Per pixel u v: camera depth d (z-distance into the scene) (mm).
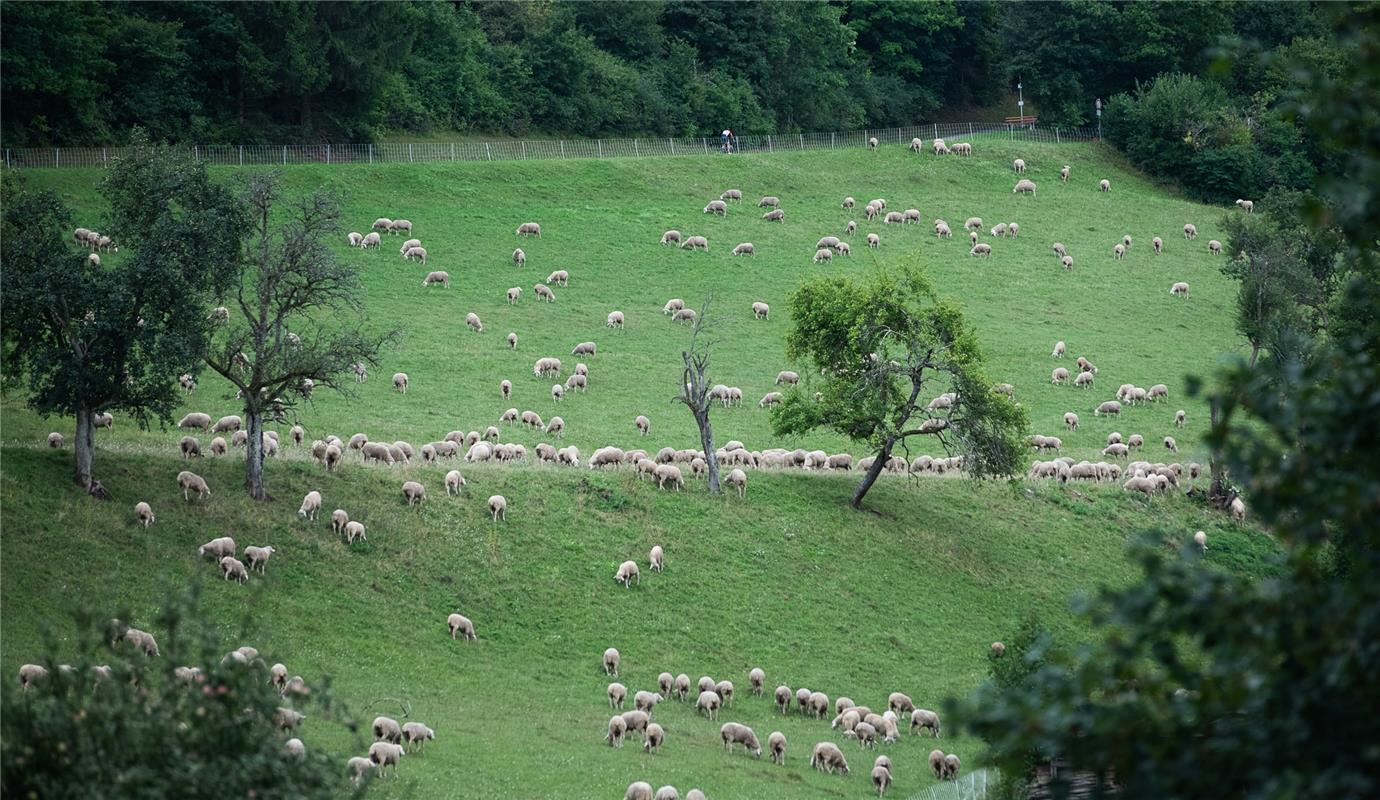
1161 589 21031
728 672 88062
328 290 96500
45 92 170750
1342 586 21938
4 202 87688
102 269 87688
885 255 175750
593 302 153875
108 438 100688
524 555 94562
